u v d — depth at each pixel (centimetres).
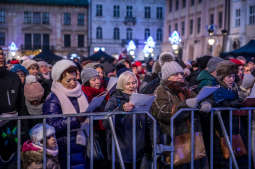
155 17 5706
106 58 1720
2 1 5216
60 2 5444
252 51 1327
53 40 5509
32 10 5384
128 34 5603
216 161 411
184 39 3878
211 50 3198
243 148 416
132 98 354
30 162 349
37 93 432
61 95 366
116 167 375
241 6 2816
